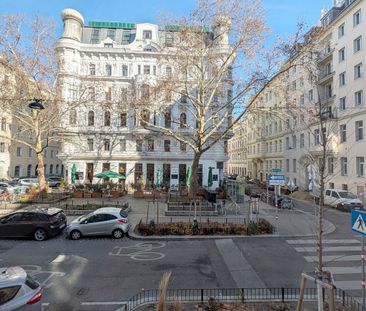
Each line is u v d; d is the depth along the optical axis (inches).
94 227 583.2
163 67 1608.0
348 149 1180.5
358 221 252.8
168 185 1558.8
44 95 1112.2
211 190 1363.2
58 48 1605.6
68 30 1675.7
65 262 438.9
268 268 411.8
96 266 420.5
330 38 1364.4
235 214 858.1
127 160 1662.2
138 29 1752.0
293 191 1433.3
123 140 1678.2
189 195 949.8
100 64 1683.1
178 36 927.0
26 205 914.7
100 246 528.7
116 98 1370.6
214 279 370.3
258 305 282.0
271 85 854.5
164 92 1037.2
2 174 1791.3
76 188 1291.8
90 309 290.2
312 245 531.2
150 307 280.1
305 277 237.5
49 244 546.0
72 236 581.6
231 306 276.5
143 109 1002.7
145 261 442.3
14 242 561.6
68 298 315.6
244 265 424.5
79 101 1192.8
